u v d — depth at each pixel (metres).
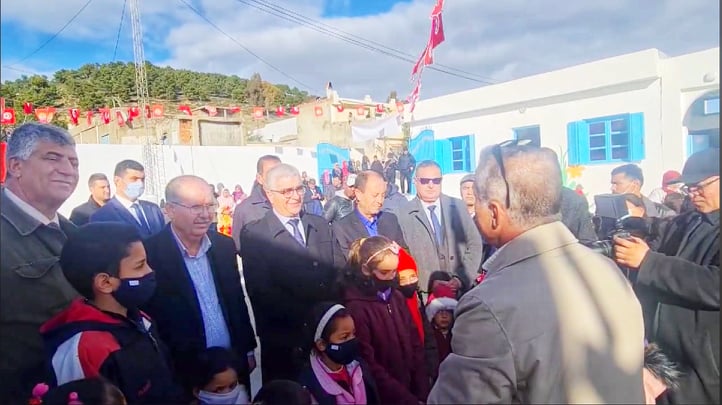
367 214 1.87
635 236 1.93
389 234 1.88
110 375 1.20
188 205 1.50
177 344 1.46
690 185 1.88
